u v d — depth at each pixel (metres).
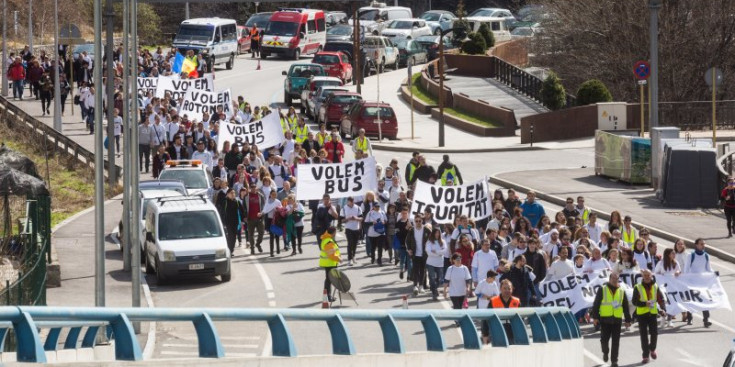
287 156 63.44
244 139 62.53
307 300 41.50
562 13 100.94
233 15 167.25
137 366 14.95
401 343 20.59
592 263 38.62
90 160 69.94
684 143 61.62
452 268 37.62
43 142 73.19
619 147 66.25
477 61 113.44
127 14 39.62
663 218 57.00
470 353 22.81
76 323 16.61
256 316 17.47
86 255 49.00
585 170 71.31
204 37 115.50
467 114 92.62
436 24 138.12
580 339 32.31
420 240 42.09
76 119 86.50
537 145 81.31
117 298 41.69
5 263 38.47
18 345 13.73
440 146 80.44
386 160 74.88
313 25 131.75
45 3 130.38
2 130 75.69
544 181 66.94
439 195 45.16
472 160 75.88
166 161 59.16
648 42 96.75
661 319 39.69
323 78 93.25
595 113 85.06
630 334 38.25
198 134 64.44
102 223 33.84
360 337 35.56
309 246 52.25
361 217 48.34
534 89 101.38
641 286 34.16
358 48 100.56
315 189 50.00
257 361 16.94
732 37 96.25
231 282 44.88
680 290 39.06
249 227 50.38
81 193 65.38
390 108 83.44
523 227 42.38
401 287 43.75
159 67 101.94
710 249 50.72
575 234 41.88
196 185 54.69
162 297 42.25
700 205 59.53
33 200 41.28
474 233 42.56
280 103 99.62
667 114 86.12
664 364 34.19
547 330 29.28
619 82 99.06
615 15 98.19
